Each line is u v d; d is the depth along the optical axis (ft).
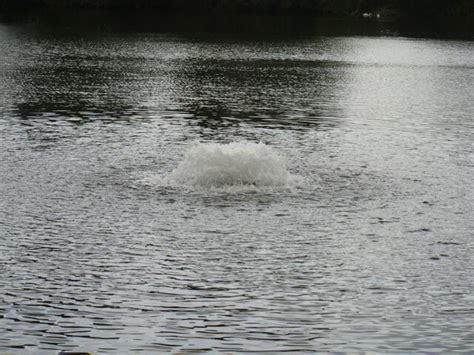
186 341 58.03
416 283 69.05
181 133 130.62
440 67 275.39
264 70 246.68
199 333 59.21
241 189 95.66
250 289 67.05
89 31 384.27
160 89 189.67
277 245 77.56
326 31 448.65
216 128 136.67
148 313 62.28
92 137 124.77
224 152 97.35
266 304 64.28
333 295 66.23
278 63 272.10
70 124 136.15
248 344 57.77
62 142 120.26
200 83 205.67
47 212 86.02
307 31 444.14
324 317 62.13
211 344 57.62
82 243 77.00
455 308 64.18
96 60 258.78
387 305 64.54
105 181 98.22
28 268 70.49
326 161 112.57
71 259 72.84
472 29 503.61
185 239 78.64
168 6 572.92
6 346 56.85
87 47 304.71
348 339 58.65
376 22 546.67
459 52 341.00
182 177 98.22
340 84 214.48
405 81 227.20
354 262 73.61
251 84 207.62
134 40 342.03
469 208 91.30
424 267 72.74
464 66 281.54
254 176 97.50
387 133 136.77
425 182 102.27
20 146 116.57
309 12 607.37
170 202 90.38
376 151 120.57
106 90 184.44
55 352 56.18
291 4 603.26
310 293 66.49
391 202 92.84
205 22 476.95
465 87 214.90
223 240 78.59
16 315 61.41
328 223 84.53
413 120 152.66
